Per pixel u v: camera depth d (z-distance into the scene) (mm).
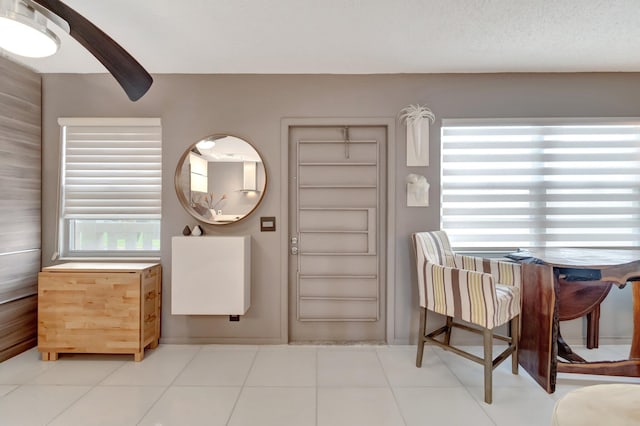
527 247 2686
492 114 2666
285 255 2695
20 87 2469
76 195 2699
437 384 2102
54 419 1722
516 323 2168
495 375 2201
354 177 2736
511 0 1744
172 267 2467
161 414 1777
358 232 2734
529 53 2334
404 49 2283
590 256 2193
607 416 1062
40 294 2326
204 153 2680
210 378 2156
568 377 2188
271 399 1928
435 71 2639
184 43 2201
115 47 1431
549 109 2652
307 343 2719
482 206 2717
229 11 1845
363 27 2010
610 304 2660
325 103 2688
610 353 2506
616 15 1859
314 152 2738
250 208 2678
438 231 2592
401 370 2281
